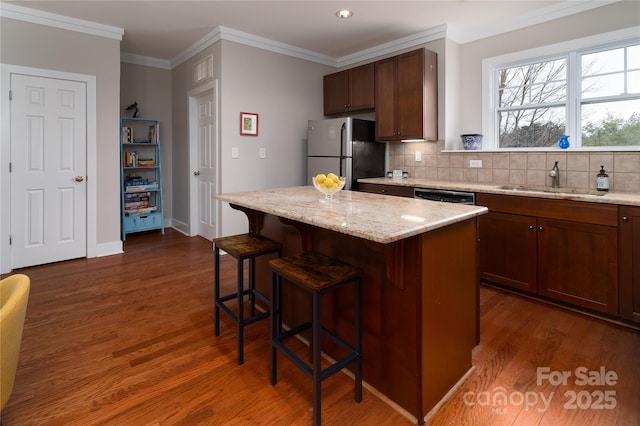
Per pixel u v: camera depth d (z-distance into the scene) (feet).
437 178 13.20
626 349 6.79
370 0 10.53
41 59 11.31
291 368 6.32
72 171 12.18
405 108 12.73
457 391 5.65
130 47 15.19
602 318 8.04
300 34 13.43
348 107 15.11
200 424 4.98
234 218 14.23
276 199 7.14
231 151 13.64
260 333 7.57
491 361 6.44
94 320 8.02
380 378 5.54
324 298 6.56
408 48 13.56
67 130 11.98
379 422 5.03
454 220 5.14
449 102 12.66
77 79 11.99
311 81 15.84
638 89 9.46
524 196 8.92
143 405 5.33
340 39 13.94
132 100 16.55
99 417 5.07
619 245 7.52
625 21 9.37
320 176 6.89
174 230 17.63
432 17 11.62
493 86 12.26
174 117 17.40
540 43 10.96
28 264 11.60
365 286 5.66
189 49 15.19
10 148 11.03
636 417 5.04
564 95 10.80
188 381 5.92
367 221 4.88
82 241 12.60
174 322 7.99
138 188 15.98
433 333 5.13
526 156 10.86
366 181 13.11
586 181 9.72
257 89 14.10
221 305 7.08
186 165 16.40
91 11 11.30
